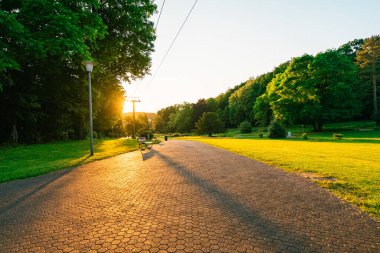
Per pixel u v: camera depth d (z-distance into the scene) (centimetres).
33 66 2091
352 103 4934
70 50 1357
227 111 10169
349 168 841
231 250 316
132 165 992
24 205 512
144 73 2831
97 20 1527
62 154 1377
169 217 431
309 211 450
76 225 406
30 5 1196
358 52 5547
